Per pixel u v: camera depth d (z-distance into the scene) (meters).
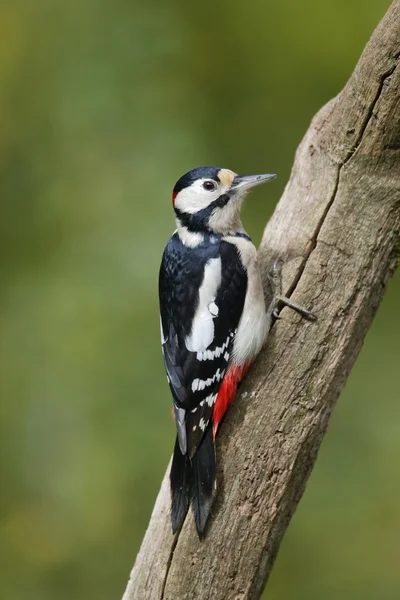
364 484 12.63
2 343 13.38
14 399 13.10
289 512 7.63
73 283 13.32
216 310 7.88
